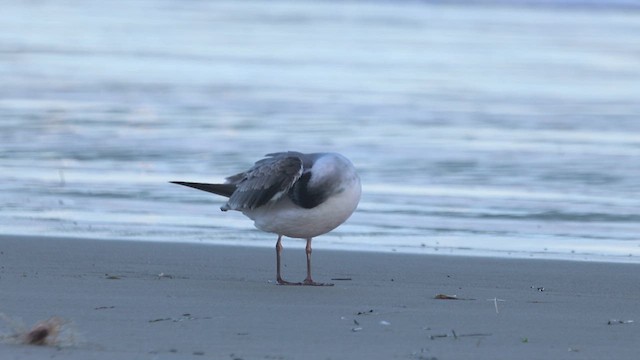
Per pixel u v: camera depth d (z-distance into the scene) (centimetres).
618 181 1945
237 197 1038
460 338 784
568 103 3269
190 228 1461
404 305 921
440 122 2775
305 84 3647
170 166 2025
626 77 4153
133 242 1309
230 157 2156
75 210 1584
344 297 959
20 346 717
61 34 5428
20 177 1861
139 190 1759
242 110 2930
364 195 1755
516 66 4519
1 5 7362
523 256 1307
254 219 1050
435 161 2142
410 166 2077
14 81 3488
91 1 8300
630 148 2370
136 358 688
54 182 1820
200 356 703
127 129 2516
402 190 1812
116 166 2008
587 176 1995
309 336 779
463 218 1584
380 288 1027
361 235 1441
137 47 4900
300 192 1013
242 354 716
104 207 1612
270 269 1155
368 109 3005
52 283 992
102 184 1811
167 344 741
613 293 1040
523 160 2177
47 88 3334
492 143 2414
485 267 1191
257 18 7256
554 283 1098
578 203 1727
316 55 4784
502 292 1024
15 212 1559
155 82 3597
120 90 3344
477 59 4784
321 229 1032
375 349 741
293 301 930
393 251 1312
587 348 759
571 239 1448
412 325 827
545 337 794
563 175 2002
